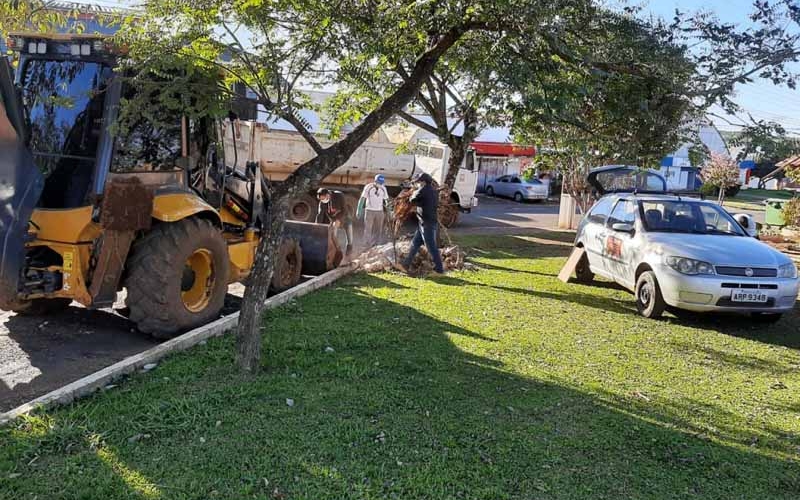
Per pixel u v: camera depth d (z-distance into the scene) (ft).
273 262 17.87
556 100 15.81
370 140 58.08
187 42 16.84
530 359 20.92
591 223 36.17
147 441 13.38
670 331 26.40
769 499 12.82
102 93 19.51
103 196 19.04
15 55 20.31
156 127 20.61
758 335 26.76
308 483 12.01
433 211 35.42
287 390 16.52
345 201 45.73
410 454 13.43
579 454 14.17
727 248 28.09
